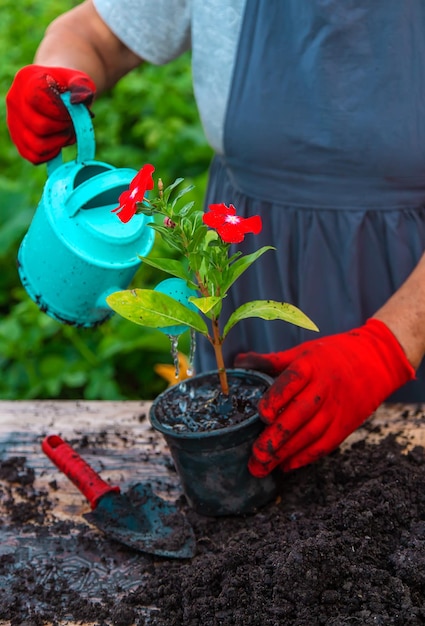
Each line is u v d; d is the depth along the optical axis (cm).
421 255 160
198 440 124
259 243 167
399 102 147
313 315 167
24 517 138
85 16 172
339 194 157
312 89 149
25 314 294
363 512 122
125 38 167
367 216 158
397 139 149
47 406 171
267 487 134
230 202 173
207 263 119
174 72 419
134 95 404
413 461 140
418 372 179
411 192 157
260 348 184
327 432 132
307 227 162
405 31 145
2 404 173
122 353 307
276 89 151
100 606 118
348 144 150
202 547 129
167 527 130
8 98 145
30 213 314
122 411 168
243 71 153
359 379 132
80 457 138
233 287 175
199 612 113
